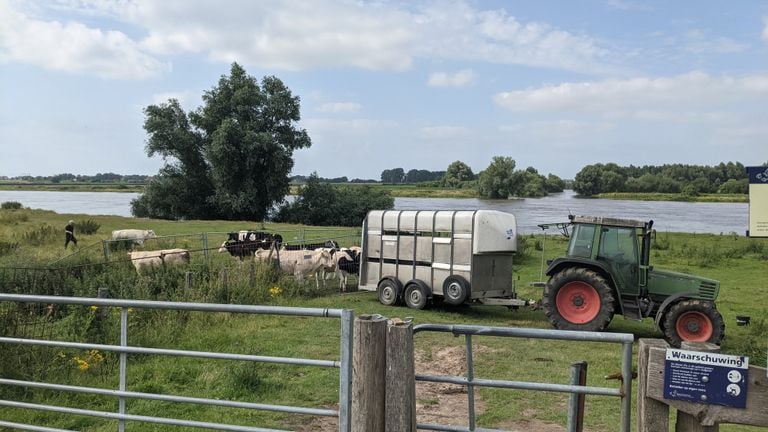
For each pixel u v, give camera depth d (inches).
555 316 491.2
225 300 513.3
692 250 1105.4
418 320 531.2
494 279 580.7
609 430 259.1
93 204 3614.7
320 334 424.2
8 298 191.2
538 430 257.9
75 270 537.6
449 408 283.6
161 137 2418.8
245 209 2409.0
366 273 632.4
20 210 1948.8
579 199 4916.3
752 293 713.6
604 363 375.6
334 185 2807.6
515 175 4712.1
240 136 2340.1
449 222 573.9
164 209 2481.5
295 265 669.9
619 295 485.7
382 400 160.4
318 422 257.6
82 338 315.9
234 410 266.4
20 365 274.7
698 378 137.6
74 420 244.4
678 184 5388.8
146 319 398.6
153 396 185.0
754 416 134.8
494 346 412.5
